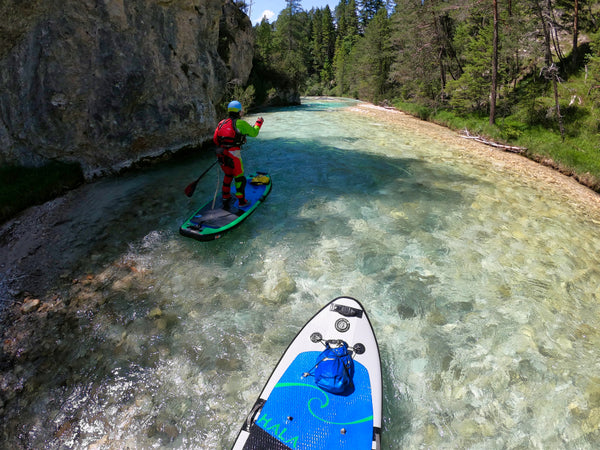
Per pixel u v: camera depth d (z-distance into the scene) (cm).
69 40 733
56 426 326
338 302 424
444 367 395
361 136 1442
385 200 793
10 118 727
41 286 488
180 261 554
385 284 521
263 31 4762
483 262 586
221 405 346
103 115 798
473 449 318
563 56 2242
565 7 2248
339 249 600
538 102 1894
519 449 319
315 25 7906
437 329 446
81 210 681
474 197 838
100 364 385
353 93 4794
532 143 1473
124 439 317
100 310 454
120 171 862
